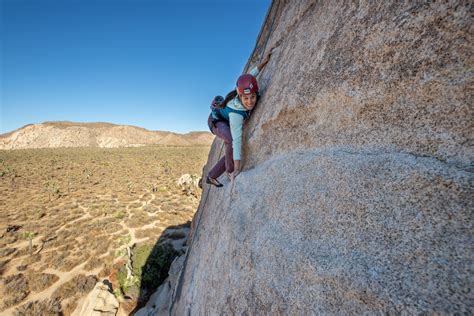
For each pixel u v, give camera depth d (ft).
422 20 4.14
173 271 27.22
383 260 3.49
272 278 5.01
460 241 2.98
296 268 4.54
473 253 2.82
